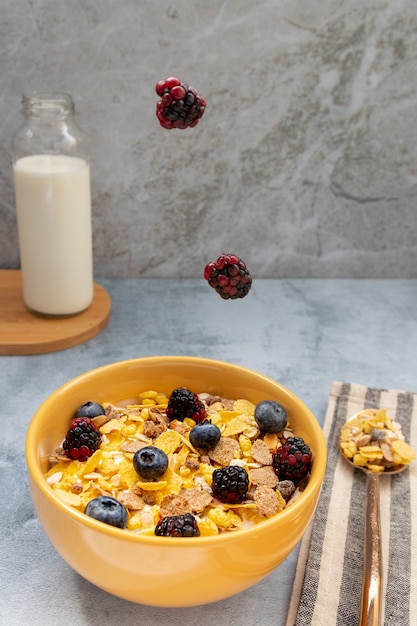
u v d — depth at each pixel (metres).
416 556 0.49
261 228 0.83
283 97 0.77
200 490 0.47
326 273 0.86
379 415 0.59
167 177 0.79
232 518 0.46
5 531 0.51
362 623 0.43
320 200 0.82
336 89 0.77
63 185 0.69
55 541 0.44
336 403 0.63
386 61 0.76
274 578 0.49
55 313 0.73
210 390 0.56
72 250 0.71
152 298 0.80
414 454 0.56
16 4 0.71
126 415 0.53
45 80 0.75
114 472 0.49
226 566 0.42
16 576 0.48
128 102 0.76
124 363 0.54
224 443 0.51
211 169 0.79
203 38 0.74
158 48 0.74
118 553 0.41
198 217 0.82
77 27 0.73
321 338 0.74
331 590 0.47
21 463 0.57
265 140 0.79
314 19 0.74
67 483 0.48
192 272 0.85
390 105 0.78
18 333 0.71
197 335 0.74
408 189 0.82
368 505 0.52
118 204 0.81
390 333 0.76
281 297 0.82
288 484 0.48
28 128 0.71
